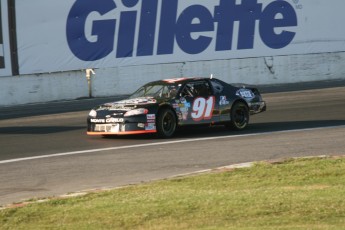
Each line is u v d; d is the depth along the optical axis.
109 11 92.25
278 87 97.44
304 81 105.62
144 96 52.25
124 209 26.81
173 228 24.05
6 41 85.31
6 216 26.44
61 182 34.78
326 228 23.14
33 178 36.12
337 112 64.62
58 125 61.41
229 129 55.34
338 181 31.84
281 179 32.66
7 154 45.19
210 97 53.16
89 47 91.06
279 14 105.81
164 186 31.62
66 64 89.56
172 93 51.75
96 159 41.75
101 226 24.73
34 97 85.88
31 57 87.06
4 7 85.25
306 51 108.50
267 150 43.25
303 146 44.44
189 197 28.52
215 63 99.50
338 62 108.94
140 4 94.38
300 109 68.62
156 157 41.75
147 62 95.12
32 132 56.84
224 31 100.81
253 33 103.50
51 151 45.84
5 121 66.75
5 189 33.41
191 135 52.12
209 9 99.56
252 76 101.81
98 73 90.50
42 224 25.31
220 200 27.80
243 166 36.44
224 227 23.81
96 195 29.92
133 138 50.94
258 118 63.00
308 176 33.19
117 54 93.12
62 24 89.25
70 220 25.72
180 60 97.44
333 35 110.88
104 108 51.16
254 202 27.31
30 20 87.00
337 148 43.06
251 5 103.06
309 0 108.62
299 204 26.84
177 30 97.12
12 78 84.38
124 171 37.38
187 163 39.31
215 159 40.41
